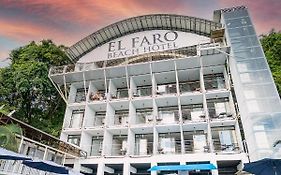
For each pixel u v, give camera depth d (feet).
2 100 103.14
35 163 43.91
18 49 121.80
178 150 84.94
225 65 91.20
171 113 93.50
